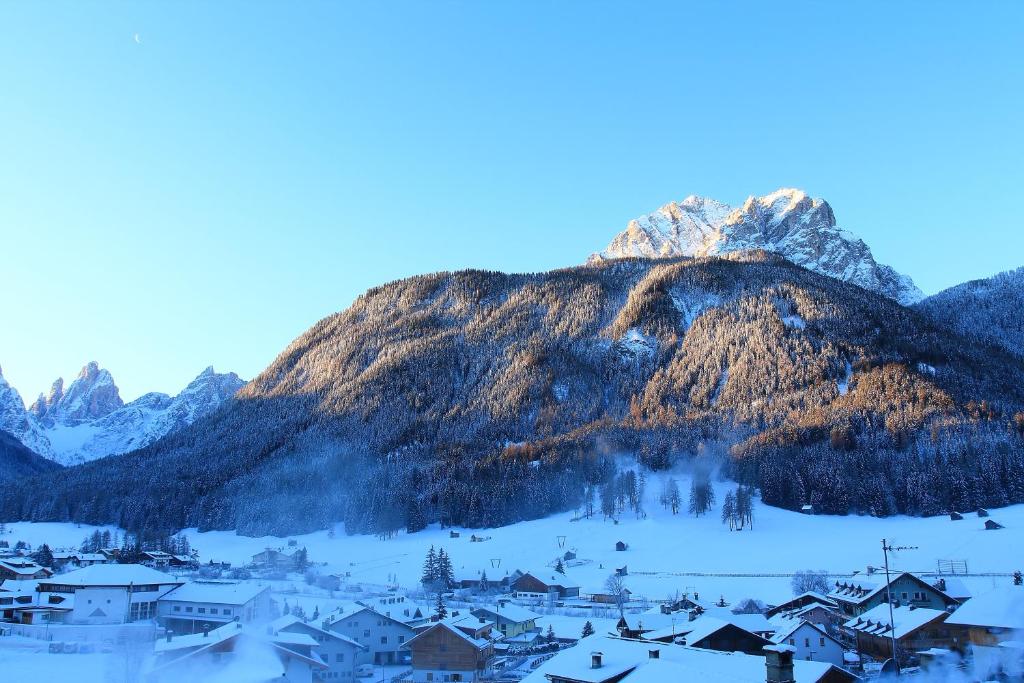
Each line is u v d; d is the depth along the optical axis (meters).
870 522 193.75
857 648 88.75
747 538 188.25
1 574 139.75
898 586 103.44
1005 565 139.00
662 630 87.38
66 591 110.25
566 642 107.56
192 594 110.81
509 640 107.69
